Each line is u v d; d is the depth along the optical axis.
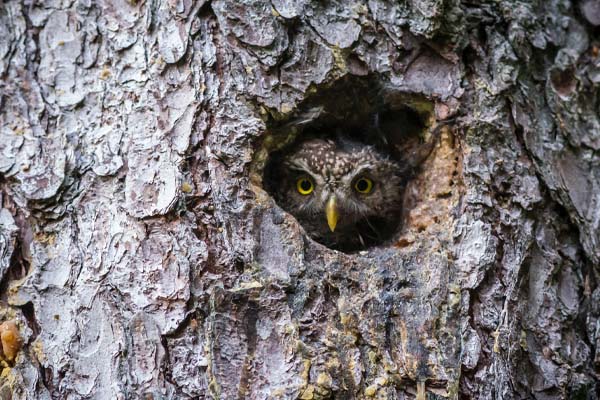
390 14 7.12
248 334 6.09
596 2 7.83
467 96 7.13
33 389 6.20
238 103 6.70
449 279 6.52
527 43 7.37
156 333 6.12
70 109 6.77
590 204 7.31
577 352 6.98
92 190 6.58
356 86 7.30
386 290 6.46
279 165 9.13
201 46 6.76
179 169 6.47
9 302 6.42
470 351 6.33
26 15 6.96
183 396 6.00
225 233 6.37
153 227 6.38
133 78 6.76
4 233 6.55
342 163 8.80
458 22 7.09
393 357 6.21
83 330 6.24
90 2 6.95
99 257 6.39
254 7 6.82
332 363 6.07
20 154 6.64
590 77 7.66
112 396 6.04
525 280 6.80
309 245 6.56
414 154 7.93
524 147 7.13
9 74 6.84
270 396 5.91
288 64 6.86
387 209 9.05
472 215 6.82
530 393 6.69
